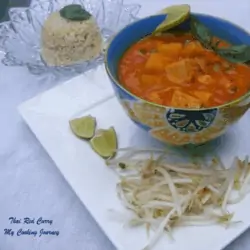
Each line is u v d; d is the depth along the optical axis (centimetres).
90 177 81
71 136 89
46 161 89
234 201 76
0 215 81
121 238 72
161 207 76
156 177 80
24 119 93
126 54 88
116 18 120
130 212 76
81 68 105
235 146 86
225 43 87
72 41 108
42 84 105
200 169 81
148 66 83
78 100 96
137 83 82
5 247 77
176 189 78
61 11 111
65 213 81
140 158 85
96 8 121
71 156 85
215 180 79
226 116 74
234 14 121
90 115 92
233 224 73
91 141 86
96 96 97
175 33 91
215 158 83
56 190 85
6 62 106
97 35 111
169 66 82
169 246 71
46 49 109
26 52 112
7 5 143
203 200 76
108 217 75
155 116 75
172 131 77
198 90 80
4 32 113
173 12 88
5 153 91
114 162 83
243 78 82
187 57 85
